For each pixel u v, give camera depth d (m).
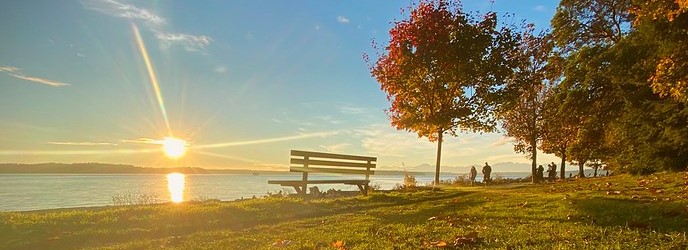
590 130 29.91
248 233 8.52
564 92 28.72
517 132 36.53
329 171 16.16
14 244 7.59
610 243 5.73
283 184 15.00
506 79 24.56
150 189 45.69
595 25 30.00
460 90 23.59
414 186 21.34
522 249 5.66
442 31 21.45
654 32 16.70
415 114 23.41
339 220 10.17
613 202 10.12
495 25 23.06
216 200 15.30
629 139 22.48
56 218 9.57
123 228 9.14
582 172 43.41
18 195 33.16
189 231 9.30
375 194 16.78
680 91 12.89
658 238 5.96
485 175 35.19
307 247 6.50
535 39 29.31
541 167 39.75
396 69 22.56
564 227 7.23
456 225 8.28
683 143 18.92
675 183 14.48
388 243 6.57
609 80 25.23
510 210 10.13
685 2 11.12
